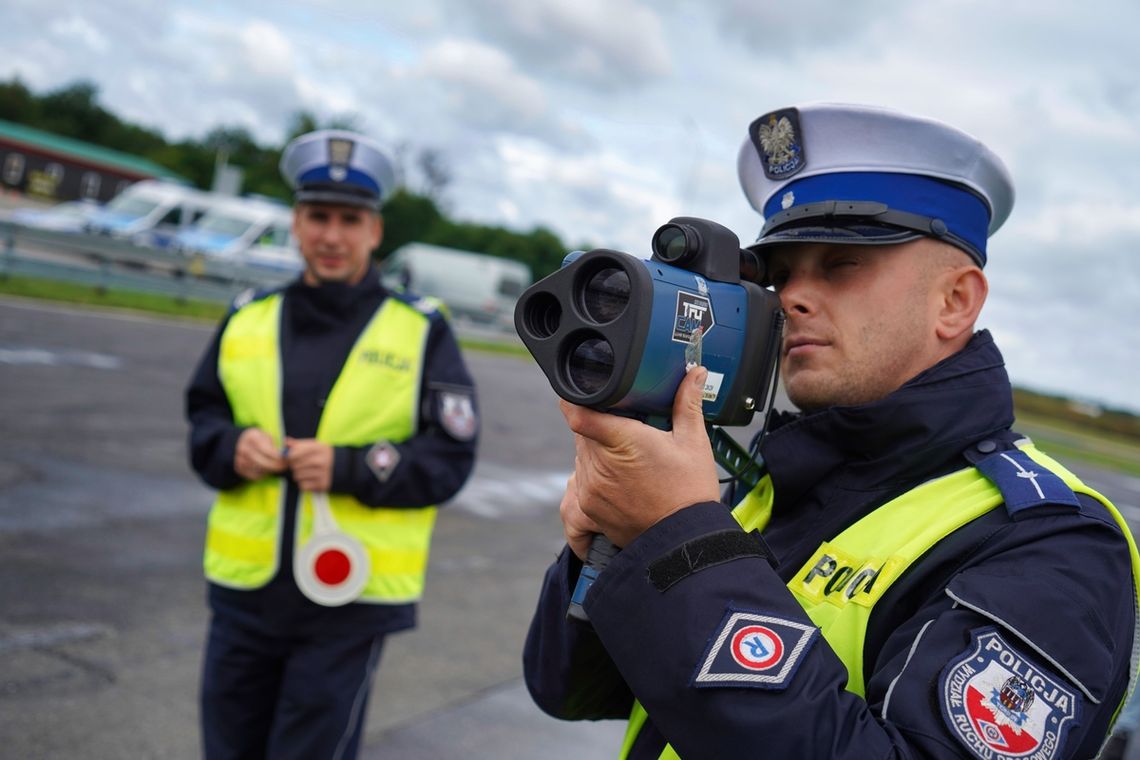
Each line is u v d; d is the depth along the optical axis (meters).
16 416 7.45
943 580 1.14
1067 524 1.11
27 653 3.67
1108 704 1.12
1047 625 1.02
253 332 2.76
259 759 2.63
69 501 5.65
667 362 1.05
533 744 3.59
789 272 1.39
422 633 4.54
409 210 49.66
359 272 2.78
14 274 15.39
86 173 51.19
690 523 1.06
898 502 1.23
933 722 0.98
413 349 2.76
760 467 1.45
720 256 1.16
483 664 4.26
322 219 2.72
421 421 2.77
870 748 0.96
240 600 2.54
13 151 49.25
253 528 2.56
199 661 3.84
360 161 2.71
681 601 1.04
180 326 14.77
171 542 5.26
